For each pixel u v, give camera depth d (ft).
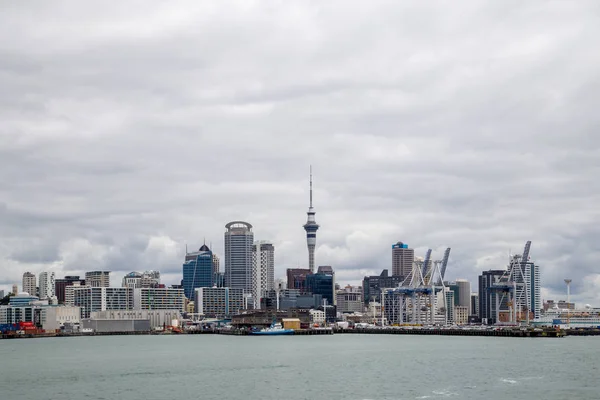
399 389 638.12
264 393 630.33
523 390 622.13
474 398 583.99
